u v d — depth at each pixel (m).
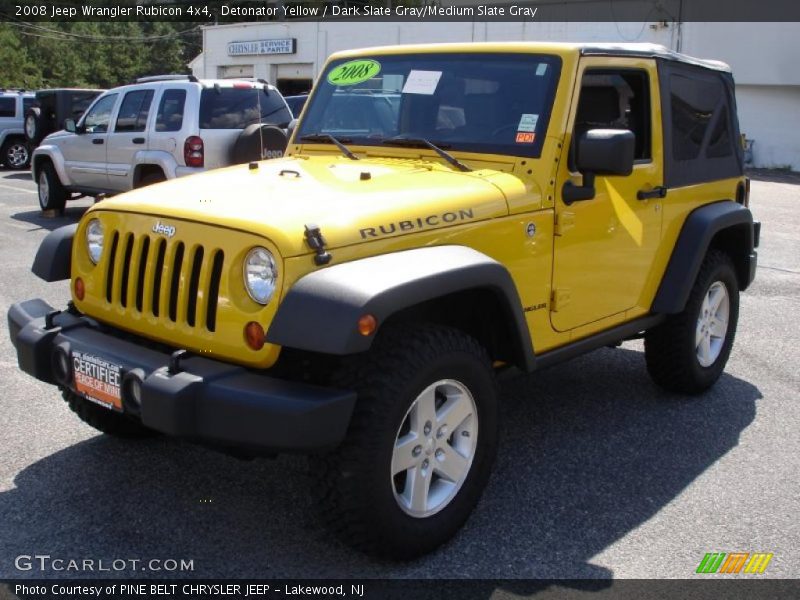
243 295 3.08
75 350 3.43
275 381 2.98
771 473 4.25
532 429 4.77
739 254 5.61
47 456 4.21
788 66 26.27
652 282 4.77
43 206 12.88
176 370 3.04
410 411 3.23
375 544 3.16
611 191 4.27
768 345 6.60
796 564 3.41
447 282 3.14
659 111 4.66
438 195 3.52
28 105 21.19
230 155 10.36
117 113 11.18
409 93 4.41
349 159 4.35
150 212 3.37
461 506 3.47
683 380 5.18
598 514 3.79
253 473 4.08
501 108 4.09
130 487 3.90
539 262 3.89
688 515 3.80
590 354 6.26
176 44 65.00
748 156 27.67
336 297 2.86
